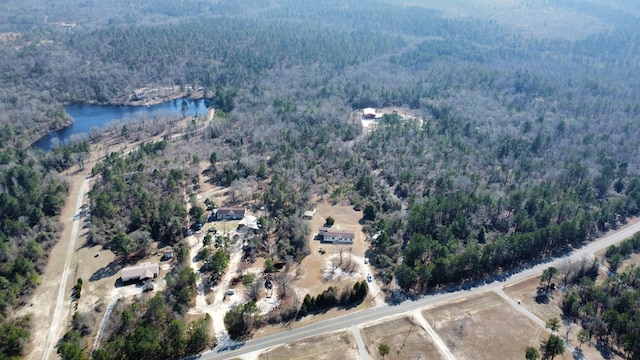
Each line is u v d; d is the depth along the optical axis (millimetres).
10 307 133875
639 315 139125
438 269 153500
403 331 134250
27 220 177750
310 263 161250
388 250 165625
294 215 182625
